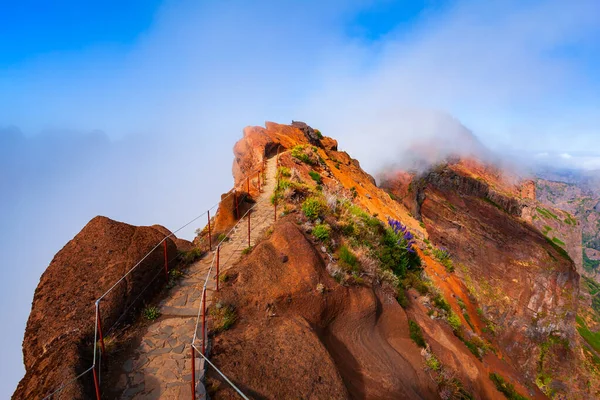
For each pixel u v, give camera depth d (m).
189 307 7.88
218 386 5.62
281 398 5.78
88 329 6.41
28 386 5.27
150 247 8.69
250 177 19.95
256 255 9.30
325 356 6.81
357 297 9.49
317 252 10.10
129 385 5.69
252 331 7.22
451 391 9.77
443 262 31.42
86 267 7.69
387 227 17.28
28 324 6.57
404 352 10.15
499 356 20.48
